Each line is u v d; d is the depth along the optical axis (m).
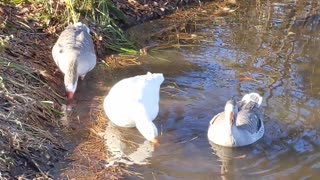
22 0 6.78
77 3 6.88
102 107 5.52
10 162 4.49
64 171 4.62
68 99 5.60
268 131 5.19
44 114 5.22
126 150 4.92
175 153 4.89
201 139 5.07
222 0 8.07
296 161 4.80
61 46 5.86
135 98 5.11
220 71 6.16
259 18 7.54
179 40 6.89
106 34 6.77
